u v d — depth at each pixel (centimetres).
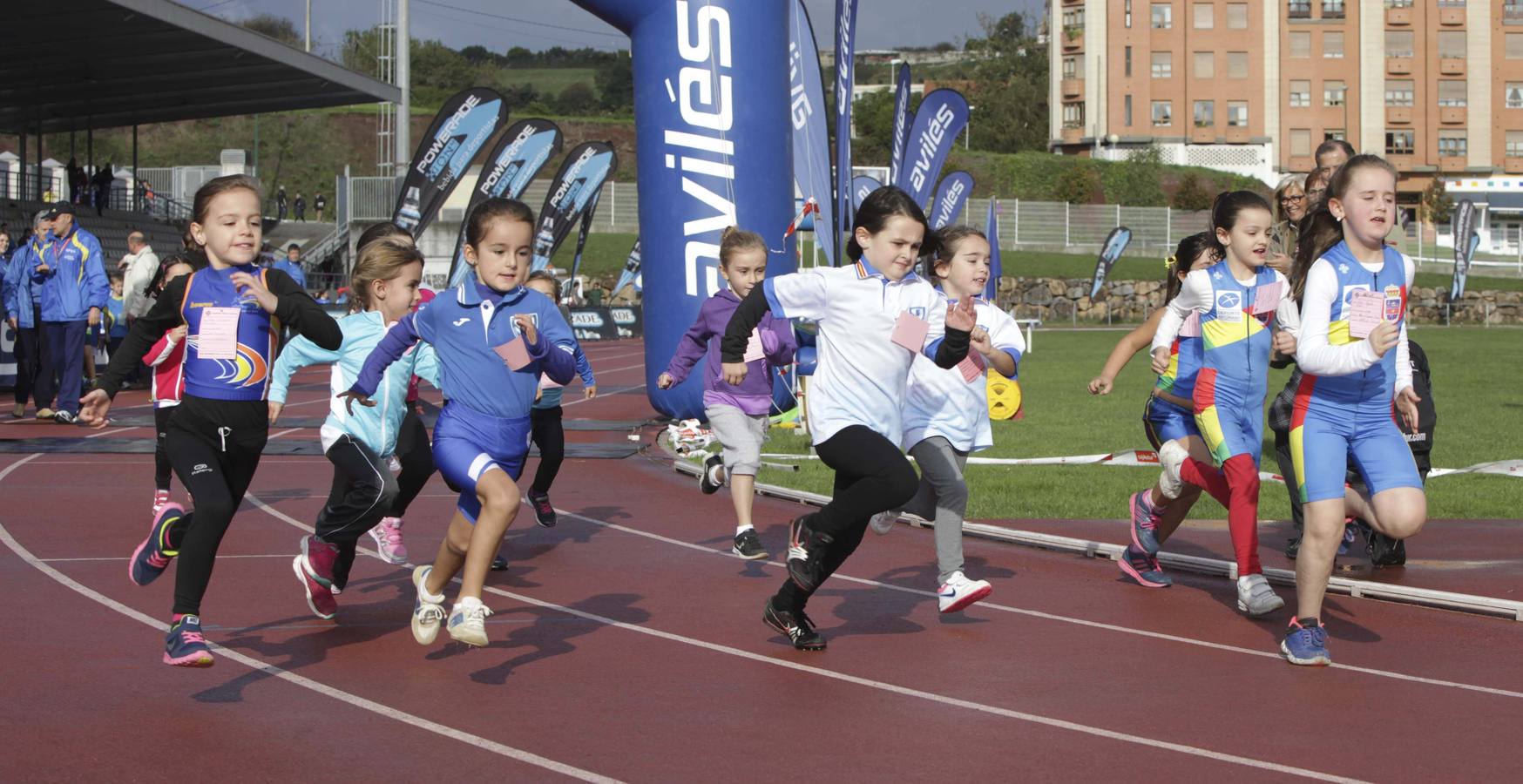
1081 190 6525
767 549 802
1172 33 7050
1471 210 4969
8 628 589
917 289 537
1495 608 632
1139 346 714
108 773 409
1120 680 522
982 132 9112
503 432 521
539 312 527
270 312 500
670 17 1484
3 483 1027
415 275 618
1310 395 548
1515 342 3650
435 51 10106
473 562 496
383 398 610
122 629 590
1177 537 860
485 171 2319
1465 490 1058
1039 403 1880
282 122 6562
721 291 746
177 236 3791
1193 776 414
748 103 1491
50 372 1495
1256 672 537
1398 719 475
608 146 2803
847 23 1508
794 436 1412
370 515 577
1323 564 544
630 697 496
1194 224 6259
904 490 519
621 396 2055
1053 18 7306
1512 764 426
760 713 476
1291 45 7069
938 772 416
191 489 496
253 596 661
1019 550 808
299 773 411
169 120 3778
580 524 898
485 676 523
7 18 2670
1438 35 7106
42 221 1484
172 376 861
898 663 547
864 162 8619
